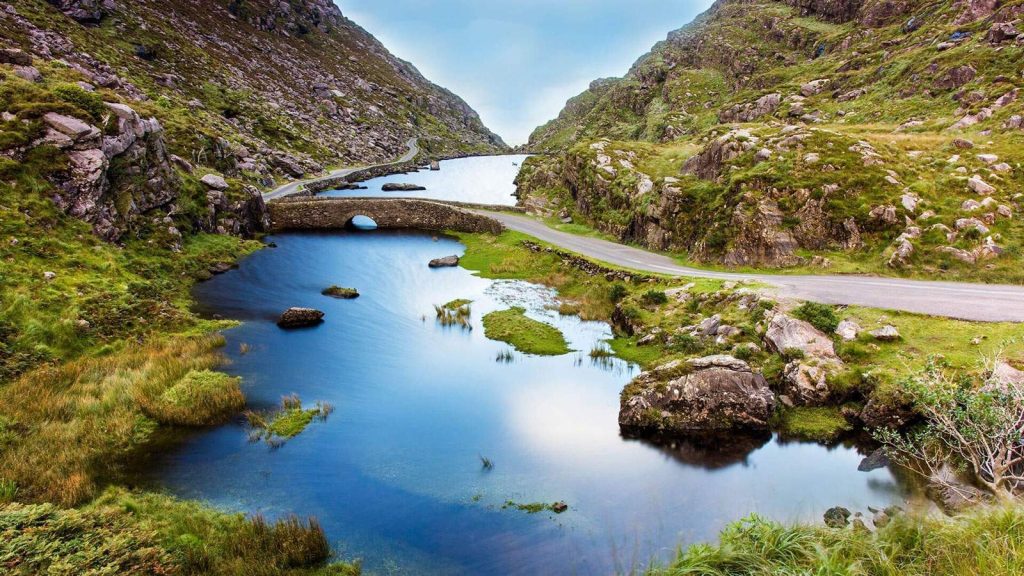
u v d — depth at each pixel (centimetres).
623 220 6300
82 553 1291
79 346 2884
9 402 2253
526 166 13088
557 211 7825
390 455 2288
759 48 15150
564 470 2191
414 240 7181
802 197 4384
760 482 2067
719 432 2436
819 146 4891
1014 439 1473
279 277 5081
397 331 3841
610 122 17838
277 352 3328
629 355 3381
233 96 12925
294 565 1594
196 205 5647
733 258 4478
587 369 3231
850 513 1797
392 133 18975
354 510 1908
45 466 1902
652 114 15612
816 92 9419
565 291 4866
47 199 3825
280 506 1911
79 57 9312
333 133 15600
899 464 1988
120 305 3344
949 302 2938
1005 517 846
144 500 1838
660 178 6181
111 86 8306
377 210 7969
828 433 2334
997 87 5862
